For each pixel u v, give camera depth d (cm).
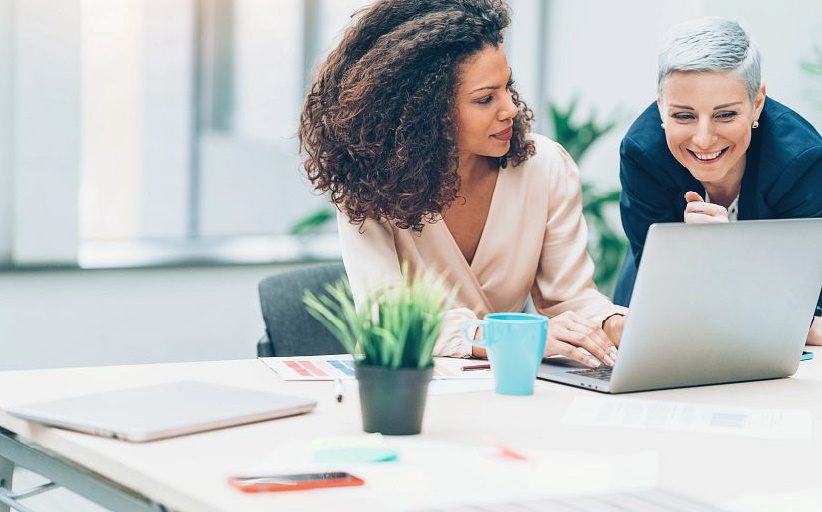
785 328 175
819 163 217
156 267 391
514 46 477
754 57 205
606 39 461
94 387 161
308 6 443
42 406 141
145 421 133
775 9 398
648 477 120
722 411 154
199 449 127
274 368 177
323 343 240
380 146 200
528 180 219
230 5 430
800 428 145
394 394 135
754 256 165
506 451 128
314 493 112
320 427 140
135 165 420
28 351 376
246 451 127
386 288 145
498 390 163
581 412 151
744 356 173
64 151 379
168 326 399
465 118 201
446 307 140
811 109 404
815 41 402
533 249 221
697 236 158
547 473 121
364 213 204
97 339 387
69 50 376
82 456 128
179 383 156
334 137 205
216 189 436
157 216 427
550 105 462
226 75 434
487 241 218
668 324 161
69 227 381
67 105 377
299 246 441
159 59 421
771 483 119
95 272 384
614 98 462
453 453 129
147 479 117
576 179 226
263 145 442
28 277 373
